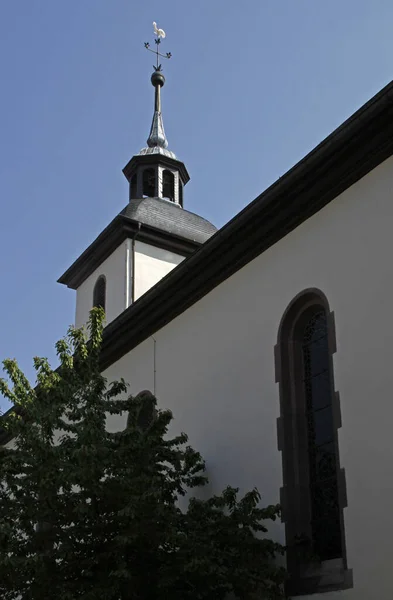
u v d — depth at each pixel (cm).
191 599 1021
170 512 1041
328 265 1173
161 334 1579
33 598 977
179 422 1438
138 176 2583
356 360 1081
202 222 2456
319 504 1134
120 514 970
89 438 1060
